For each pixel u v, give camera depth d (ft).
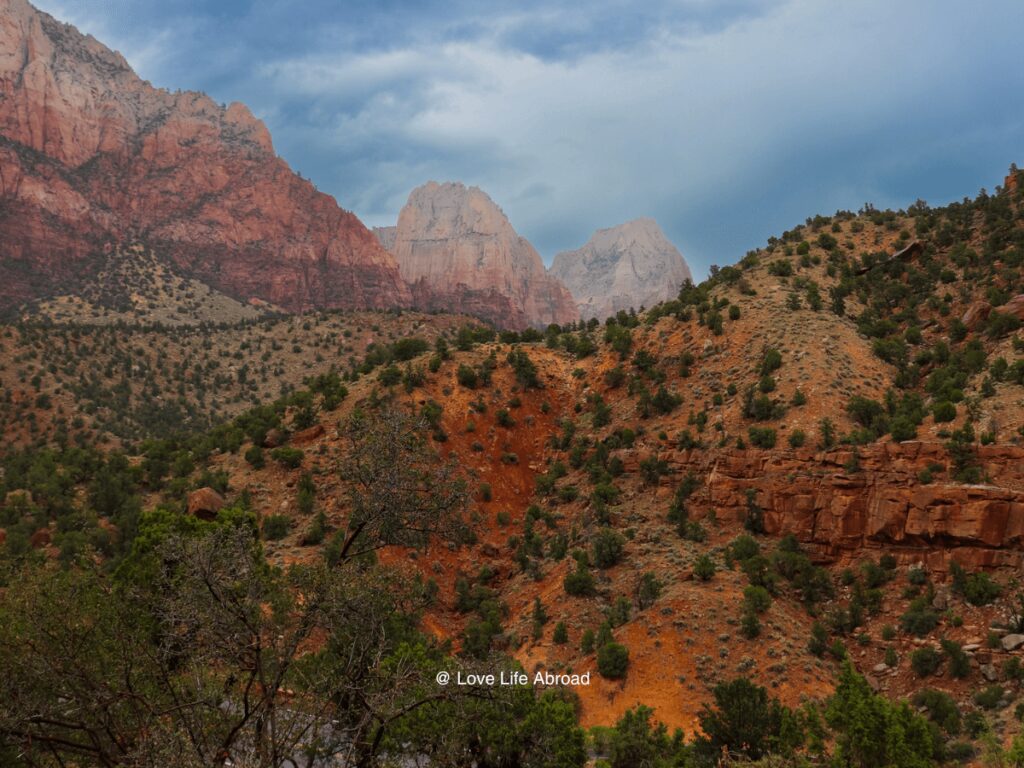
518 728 90.89
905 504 209.87
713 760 123.85
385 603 65.57
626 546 231.71
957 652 174.29
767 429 244.22
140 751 54.13
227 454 295.48
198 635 57.93
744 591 201.26
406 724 69.77
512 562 247.29
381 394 304.91
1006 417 219.20
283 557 215.10
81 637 64.08
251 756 55.21
